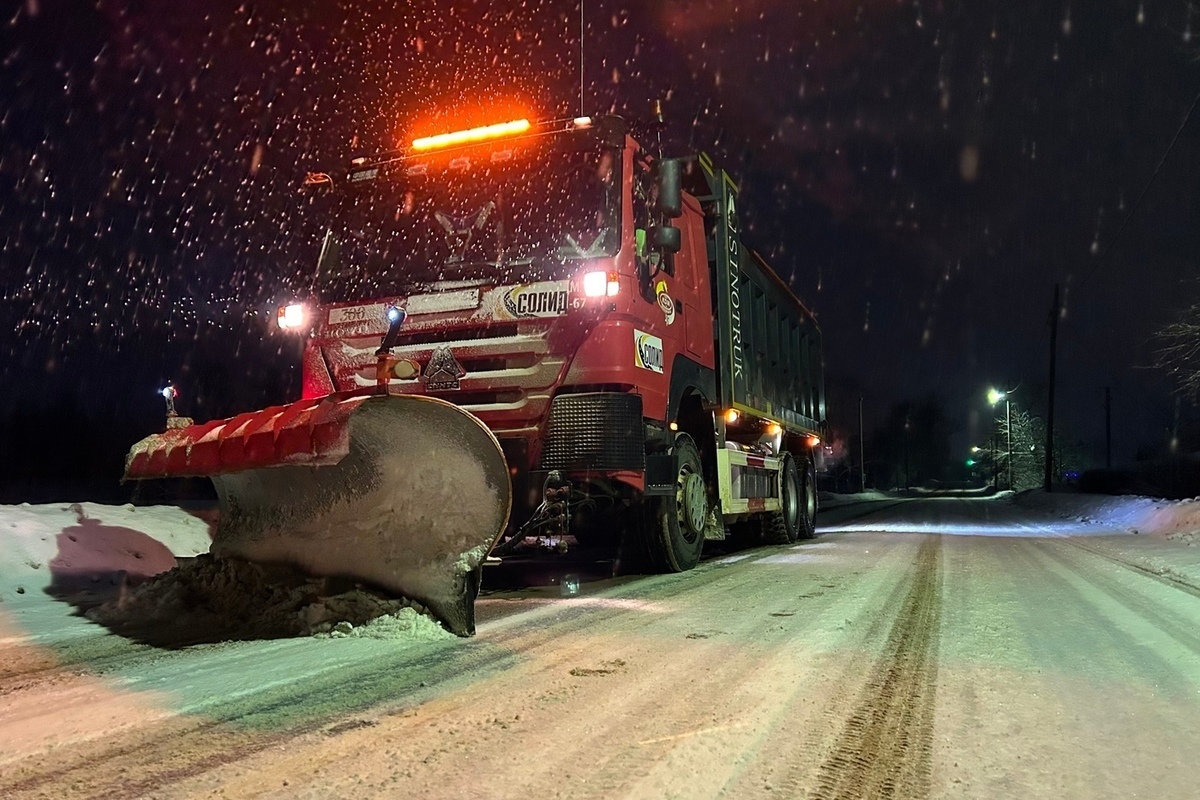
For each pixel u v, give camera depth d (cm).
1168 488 2664
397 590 511
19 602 620
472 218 722
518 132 733
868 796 269
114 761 294
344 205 762
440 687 387
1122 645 491
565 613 588
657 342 750
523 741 314
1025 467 7244
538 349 675
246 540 585
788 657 449
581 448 656
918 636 511
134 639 496
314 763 292
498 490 488
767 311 1215
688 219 874
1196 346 1809
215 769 286
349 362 727
